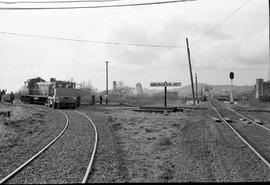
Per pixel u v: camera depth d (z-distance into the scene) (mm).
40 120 28562
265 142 15734
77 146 15211
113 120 28828
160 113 35656
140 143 16578
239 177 9719
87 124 24516
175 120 27266
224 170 10516
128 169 11117
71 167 11156
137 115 33156
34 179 9648
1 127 20531
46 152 13789
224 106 47719
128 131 21531
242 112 34969
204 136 17469
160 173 10453
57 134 19609
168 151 13914
